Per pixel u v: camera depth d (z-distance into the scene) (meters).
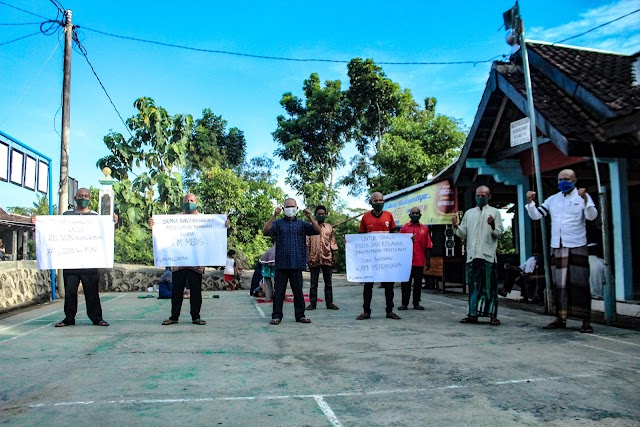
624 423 3.23
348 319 7.75
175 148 19.66
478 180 11.46
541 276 9.41
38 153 10.29
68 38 11.88
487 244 7.13
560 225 6.57
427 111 29.94
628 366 4.65
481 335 6.24
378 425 3.20
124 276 13.47
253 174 40.09
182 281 7.26
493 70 9.05
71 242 7.05
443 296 11.35
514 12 7.79
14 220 15.29
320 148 33.59
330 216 27.23
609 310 7.05
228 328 6.88
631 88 7.60
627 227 7.87
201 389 3.95
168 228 7.25
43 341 5.90
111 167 19.36
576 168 9.16
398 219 14.75
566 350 5.33
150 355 5.14
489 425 3.20
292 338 6.10
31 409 3.48
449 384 4.09
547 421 3.27
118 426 3.17
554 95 8.11
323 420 3.28
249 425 3.19
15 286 9.66
